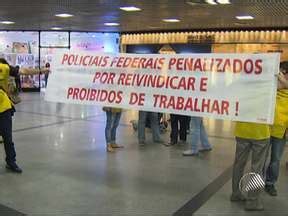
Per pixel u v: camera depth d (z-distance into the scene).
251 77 4.36
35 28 19.45
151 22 16.23
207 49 19.00
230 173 5.83
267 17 13.73
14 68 5.80
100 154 6.88
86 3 11.09
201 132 7.21
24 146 7.40
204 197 4.81
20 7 11.94
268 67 4.26
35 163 6.23
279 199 4.76
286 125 4.66
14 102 5.87
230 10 12.09
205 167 6.14
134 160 6.51
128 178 5.52
